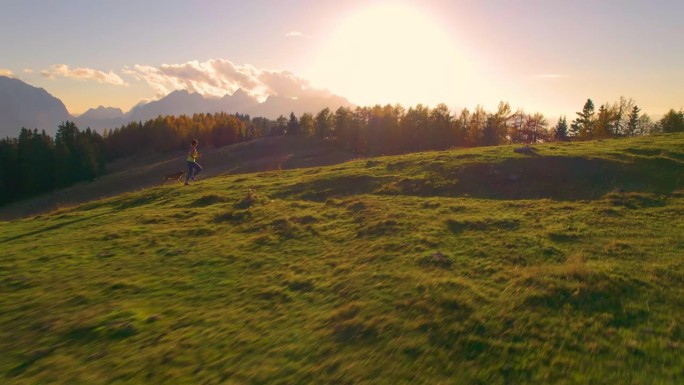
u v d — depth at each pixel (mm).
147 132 138500
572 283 8469
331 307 8234
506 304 7793
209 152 116688
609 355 6047
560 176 19094
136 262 11609
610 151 22250
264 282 9758
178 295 9234
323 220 15312
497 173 20000
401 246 11648
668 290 8086
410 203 16859
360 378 5820
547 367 5836
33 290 9734
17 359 6754
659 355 5984
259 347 6809
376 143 99062
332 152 108188
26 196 87750
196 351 6770
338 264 10719
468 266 9953
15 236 16359
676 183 17281
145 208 20219
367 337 6930
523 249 10922
